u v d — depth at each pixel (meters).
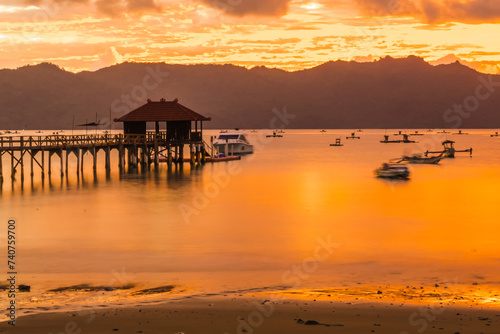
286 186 66.12
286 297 20.83
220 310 18.61
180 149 93.38
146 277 24.80
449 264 27.39
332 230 37.44
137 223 40.00
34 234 35.72
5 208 47.00
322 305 19.34
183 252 30.50
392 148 182.38
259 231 37.03
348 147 190.38
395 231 37.03
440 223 40.28
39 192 57.81
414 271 25.91
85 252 30.50
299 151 160.00
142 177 74.06
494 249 31.19
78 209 46.66
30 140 67.88
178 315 17.91
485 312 18.44
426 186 67.06
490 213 45.41
